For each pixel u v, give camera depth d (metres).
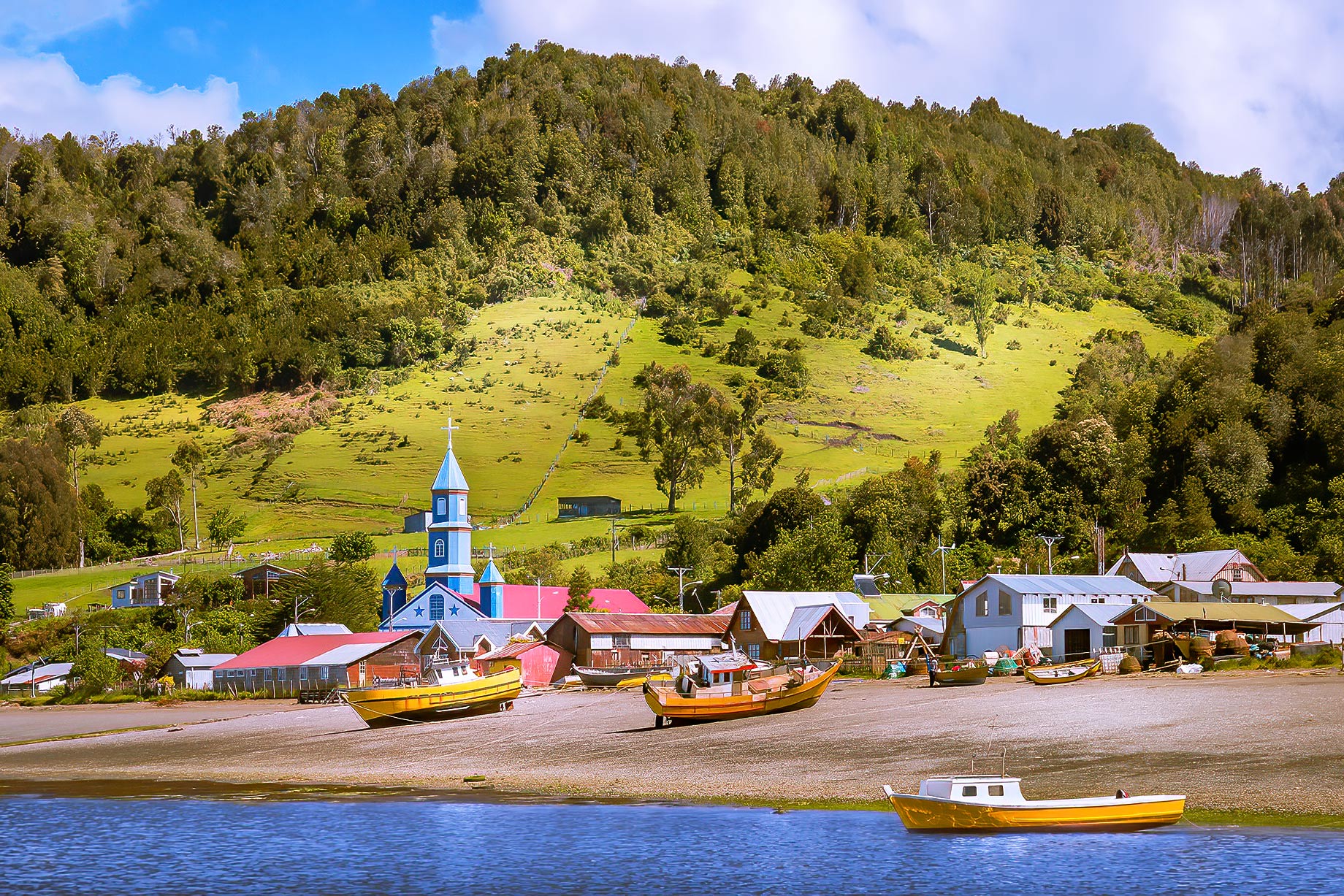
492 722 75.25
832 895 33.25
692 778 50.84
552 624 118.62
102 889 34.88
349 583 156.75
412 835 41.66
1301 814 39.16
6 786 56.09
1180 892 32.25
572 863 37.09
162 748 71.94
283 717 90.31
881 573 146.38
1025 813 39.41
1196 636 86.25
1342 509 143.38
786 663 70.62
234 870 36.94
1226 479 160.12
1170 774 44.84
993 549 163.75
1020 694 69.44
